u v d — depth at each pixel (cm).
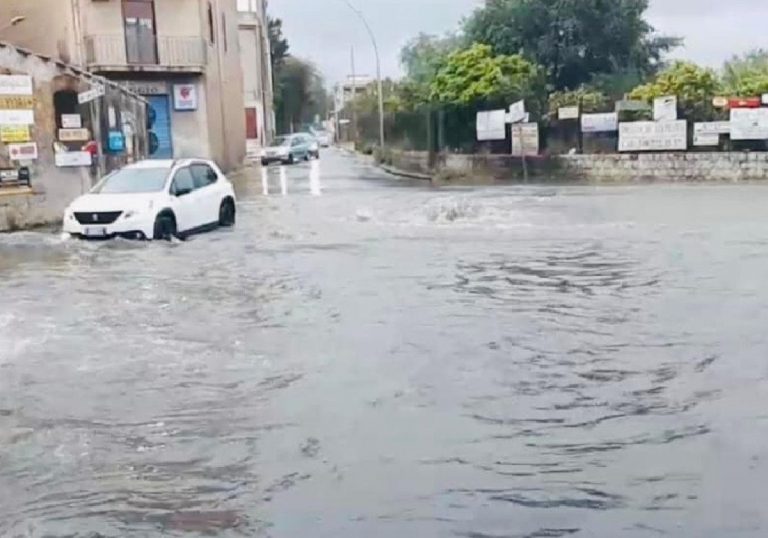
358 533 431
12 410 628
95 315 946
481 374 693
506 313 915
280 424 587
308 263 1299
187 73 3741
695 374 683
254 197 2664
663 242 1439
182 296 1050
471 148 3466
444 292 1041
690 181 2975
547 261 1270
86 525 446
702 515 443
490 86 3356
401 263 1278
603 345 775
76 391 669
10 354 779
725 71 3472
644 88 3150
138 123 2848
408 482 490
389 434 564
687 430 563
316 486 488
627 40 4047
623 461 515
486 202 2284
